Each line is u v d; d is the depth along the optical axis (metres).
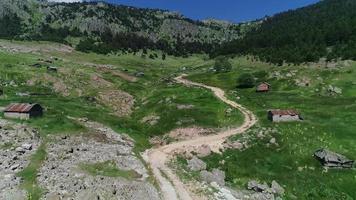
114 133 103.75
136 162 80.12
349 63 197.88
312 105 141.25
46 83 152.12
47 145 83.12
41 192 59.59
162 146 99.44
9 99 123.94
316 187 84.62
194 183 71.94
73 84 156.50
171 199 63.09
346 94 160.75
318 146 101.06
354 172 91.12
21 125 94.00
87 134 94.94
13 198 57.59
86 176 66.69
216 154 93.25
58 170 69.06
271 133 106.38
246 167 89.69
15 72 154.88
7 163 70.81
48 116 106.44
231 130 111.81
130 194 61.91
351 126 114.12
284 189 82.81
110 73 193.00
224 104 135.50
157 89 162.88
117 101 144.50
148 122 120.81
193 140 103.75
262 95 164.88
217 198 66.94
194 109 128.25
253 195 74.38
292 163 93.94
